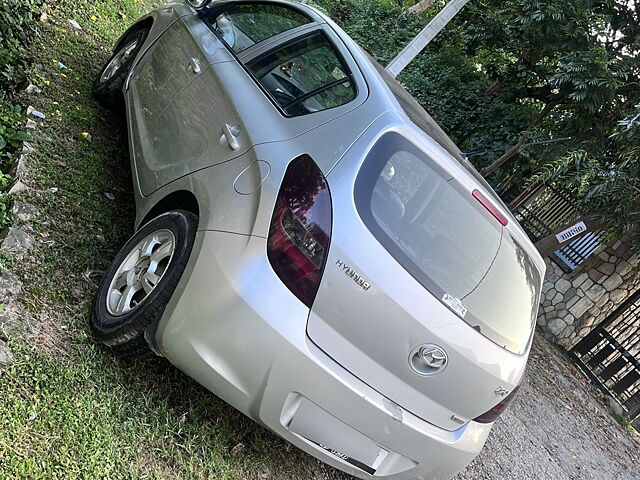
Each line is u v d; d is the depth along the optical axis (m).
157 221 2.79
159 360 2.93
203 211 2.58
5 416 2.19
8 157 3.47
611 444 7.46
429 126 3.15
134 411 2.61
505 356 2.75
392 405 2.55
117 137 4.43
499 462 4.91
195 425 2.81
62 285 2.89
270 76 3.07
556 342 10.12
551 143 8.80
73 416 2.37
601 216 8.15
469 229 2.69
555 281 10.31
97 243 3.33
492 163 9.92
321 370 2.38
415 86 11.80
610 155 8.61
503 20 9.88
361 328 2.42
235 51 3.35
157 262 2.66
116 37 6.01
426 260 2.53
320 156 2.54
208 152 2.84
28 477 2.07
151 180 3.25
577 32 8.35
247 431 3.06
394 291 2.41
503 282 2.80
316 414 2.50
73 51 5.07
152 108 3.63
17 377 2.34
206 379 2.43
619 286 10.00
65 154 3.80
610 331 9.65
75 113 4.25
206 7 3.84
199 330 2.37
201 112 3.08
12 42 4.07
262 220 2.40
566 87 8.73
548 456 5.77
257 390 2.39
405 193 2.57
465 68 12.05
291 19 3.55
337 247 2.37
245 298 2.31
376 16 14.23
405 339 2.46
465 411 2.72
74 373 2.52
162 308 2.48
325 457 2.64
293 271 2.34
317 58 3.16
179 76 3.50
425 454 2.69
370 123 2.66
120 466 2.37
